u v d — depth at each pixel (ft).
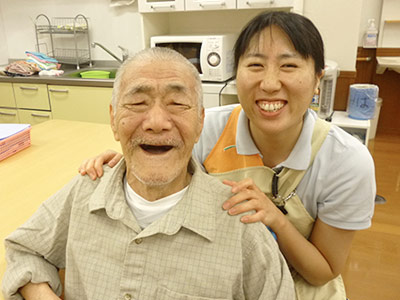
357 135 9.57
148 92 2.65
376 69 13.53
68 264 3.10
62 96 10.74
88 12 12.29
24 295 3.09
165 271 2.81
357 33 10.03
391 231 8.39
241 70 3.53
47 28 12.75
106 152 3.69
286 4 8.79
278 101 3.44
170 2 9.70
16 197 4.36
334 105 10.78
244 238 2.91
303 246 3.72
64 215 3.20
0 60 13.35
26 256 3.18
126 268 2.83
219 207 2.97
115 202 2.98
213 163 4.27
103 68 12.30
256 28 3.37
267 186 3.96
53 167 5.17
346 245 3.89
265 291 2.83
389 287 6.83
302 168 3.73
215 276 2.78
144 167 2.76
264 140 3.86
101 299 2.90
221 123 4.38
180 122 2.71
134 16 11.85
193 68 2.84
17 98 11.27
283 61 3.30
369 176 3.62
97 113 10.57
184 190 3.04
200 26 11.41
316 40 3.36
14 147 5.63
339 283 4.21
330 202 3.75
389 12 12.86
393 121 14.28
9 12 13.12
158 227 2.79
